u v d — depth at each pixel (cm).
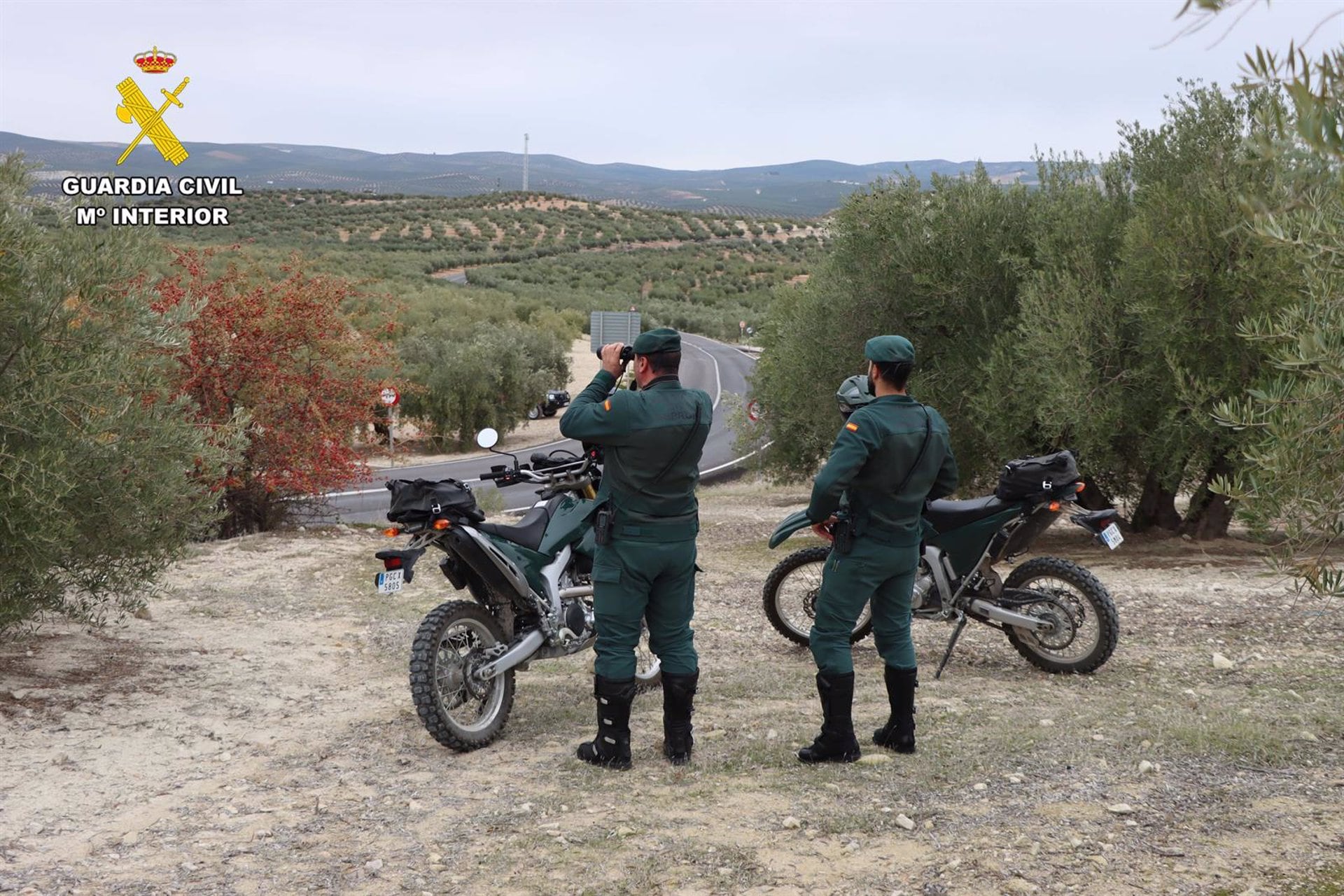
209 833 364
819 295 1338
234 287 1262
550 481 533
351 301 1731
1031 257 1188
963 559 595
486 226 12675
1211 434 993
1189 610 739
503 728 498
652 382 446
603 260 11288
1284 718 475
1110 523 579
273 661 627
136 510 551
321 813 385
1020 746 446
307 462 1265
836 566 444
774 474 2119
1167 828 348
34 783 405
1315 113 136
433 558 1012
